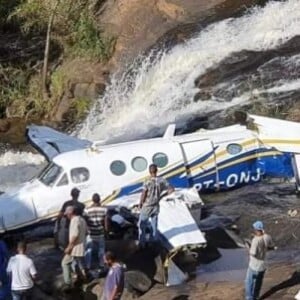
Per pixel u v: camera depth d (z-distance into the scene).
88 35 67.62
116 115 61.19
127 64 64.19
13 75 68.44
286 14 62.44
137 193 42.59
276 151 44.97
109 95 62.62
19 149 55.94
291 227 39.38
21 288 32.12
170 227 37.09
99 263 35.94
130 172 42.62
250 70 57.81
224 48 61.06
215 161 44.25
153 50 63.34
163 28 66.19
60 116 63.41
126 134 56.56
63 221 37.41
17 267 32.12
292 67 56.84
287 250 37.72
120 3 70.56
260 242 31.06
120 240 38.84
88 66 66.12
